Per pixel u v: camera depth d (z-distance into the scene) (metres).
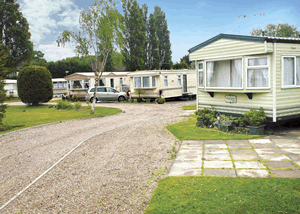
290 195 4.60
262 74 9.43
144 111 18.08
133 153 8.09
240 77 10.21
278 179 5.33
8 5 38.72
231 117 10.51
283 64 9.30
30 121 14.77
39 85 23.64
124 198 5.16
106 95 26.03
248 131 9.53
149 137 10.06
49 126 13.29
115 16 16.55
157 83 23.09
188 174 6.11
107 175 6.39
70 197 5.30
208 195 4.91
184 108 18.33
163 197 5.00
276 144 7.98
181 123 12.49
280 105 9.34
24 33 39.97
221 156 7.26
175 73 24.53
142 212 4.60
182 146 8.59
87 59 17.38
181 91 25.34
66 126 13.22
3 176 6.60
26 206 4.99
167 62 49.69
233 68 10.50
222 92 11.35
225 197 4.77
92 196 5.30
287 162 6.37
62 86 40.22
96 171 6.68
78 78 29.06
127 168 6.81
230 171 6.08
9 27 38.88
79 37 16.77
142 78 24.02
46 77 24.02
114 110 18.88
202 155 7.49
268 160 6.62
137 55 42.59
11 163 7.58
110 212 4.66
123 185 5.77
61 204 5.03
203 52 11.74
